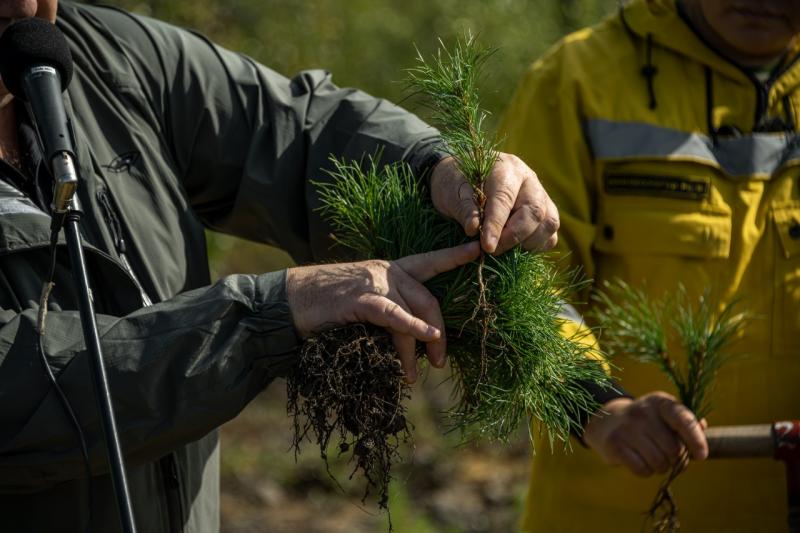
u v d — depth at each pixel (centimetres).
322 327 198
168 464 224
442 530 616
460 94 214
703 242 304
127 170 228
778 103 316
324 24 711
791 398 305
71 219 185
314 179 243
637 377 306
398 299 199
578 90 311
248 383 197
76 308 210
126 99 232
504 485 671
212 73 247
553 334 214
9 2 210
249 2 685
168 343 194
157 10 630
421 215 217
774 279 308
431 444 707
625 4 324
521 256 211
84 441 193
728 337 282
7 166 215
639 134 308
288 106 248
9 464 193
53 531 211
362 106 248
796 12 302
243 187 245
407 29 771
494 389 208
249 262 861
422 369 217
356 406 196
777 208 310
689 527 305
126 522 172
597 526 309
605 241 308
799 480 276
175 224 232
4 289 206
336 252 245
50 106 189
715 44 313
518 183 212
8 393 192
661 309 302
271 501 645
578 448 310
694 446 269
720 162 310
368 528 611
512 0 782
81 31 234
